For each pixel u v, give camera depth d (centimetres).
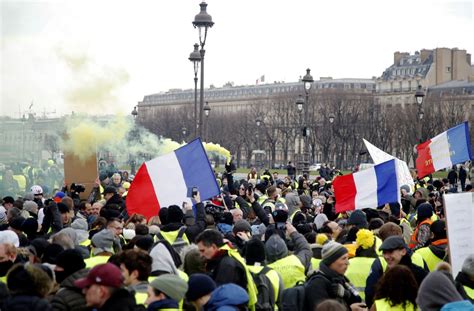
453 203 1523
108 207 2314
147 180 2145
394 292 1260
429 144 3192
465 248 1516
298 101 6862
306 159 7256
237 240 1803
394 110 17062
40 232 2009
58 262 1250
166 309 1158
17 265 1142
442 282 1130
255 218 2541
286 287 1568
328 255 1395
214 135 19100
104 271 1083
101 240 1603
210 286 1180
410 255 1467
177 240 1738
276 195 2858
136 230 1791
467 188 3816
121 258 1249
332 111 16875
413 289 1260
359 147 16300
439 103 16100
